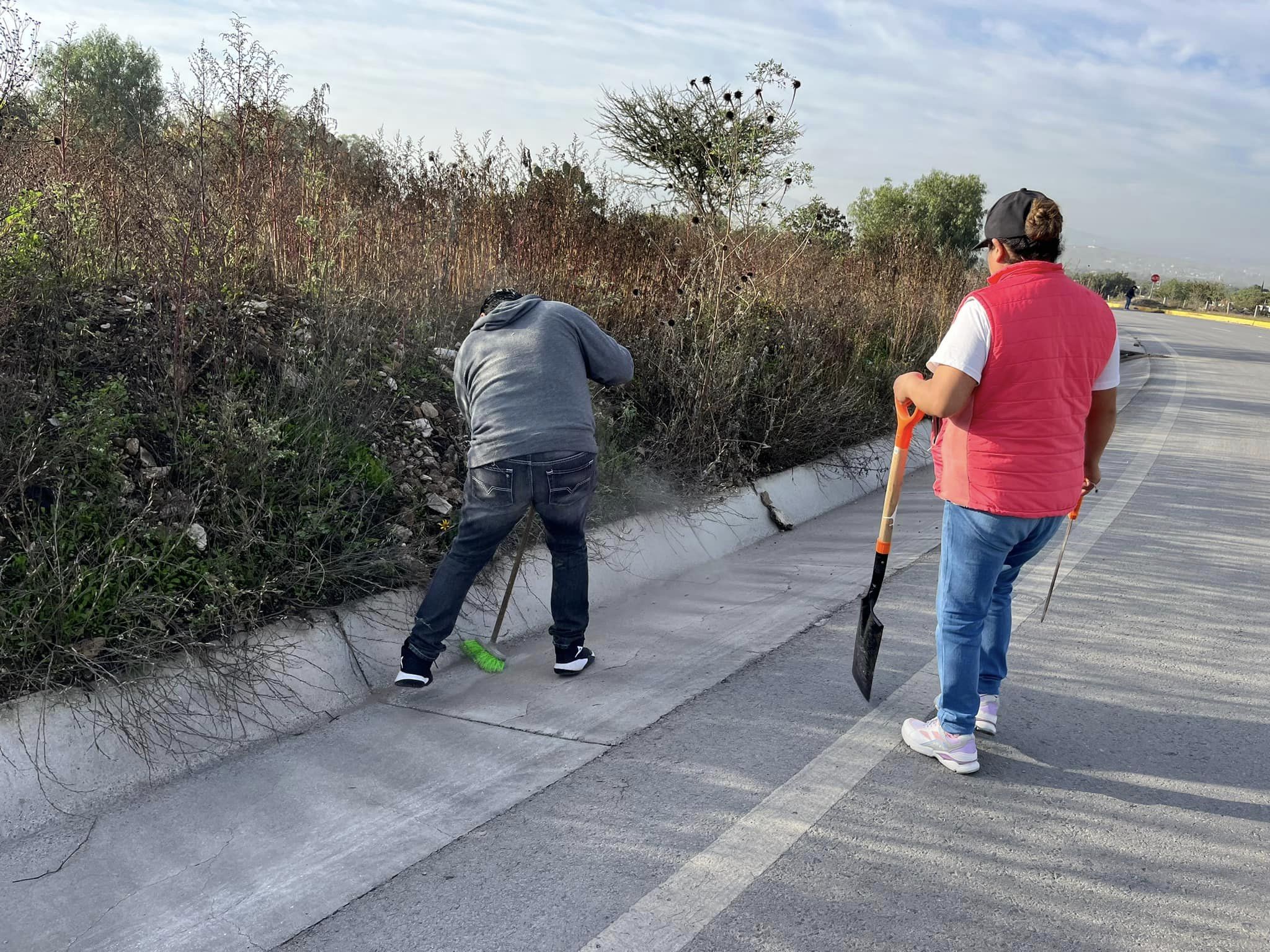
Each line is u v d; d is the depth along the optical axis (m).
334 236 5.82
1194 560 5.36
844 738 3.31
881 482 7.44
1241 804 2.90
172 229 4.65
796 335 7.55
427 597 3.69
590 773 3.08
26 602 3.12
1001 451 2.89
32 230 4.39
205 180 4.87
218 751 3.18
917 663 3.95
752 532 5.89
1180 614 4.52
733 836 2.71
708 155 7.13
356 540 4.02
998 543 2.95
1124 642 4.17
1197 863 2.60
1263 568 5.24
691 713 3.51
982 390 2.89
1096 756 3.20
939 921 2.34
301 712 3.46
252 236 5.36
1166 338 27.11
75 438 3.64
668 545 5.30
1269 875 2.55
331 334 4.92
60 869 2.57
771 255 8.34
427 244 6.43
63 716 2.93
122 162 5.55
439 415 5.19
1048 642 4.16
